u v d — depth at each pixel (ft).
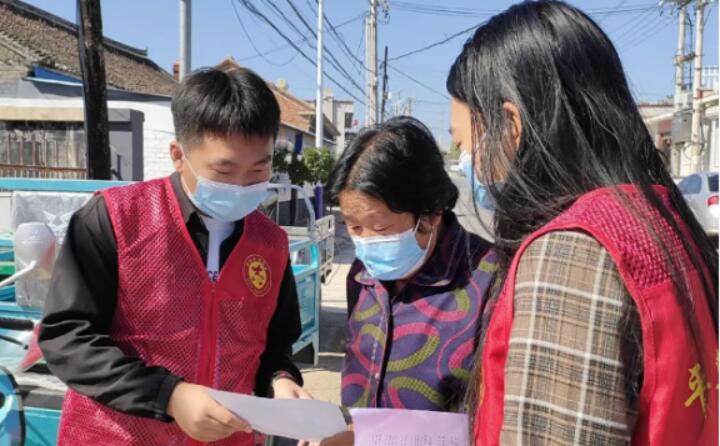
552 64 3.14
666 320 2.64
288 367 6.14
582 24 3.24
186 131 5.19
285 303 6.31
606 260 2.73
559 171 3.11
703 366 2.79
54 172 32.83
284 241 6.16
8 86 36.68
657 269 2.72
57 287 5.03
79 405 5.28
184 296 5.32
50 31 54.54
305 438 4.39
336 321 20.67
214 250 5.63
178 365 5.29
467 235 5.33
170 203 5.43
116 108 32.14
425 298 5.14
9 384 6.75
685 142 73.00
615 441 2.61
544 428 2.71
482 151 3.41
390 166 4.84
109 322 5.26
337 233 49.90
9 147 33.60
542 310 2.79
